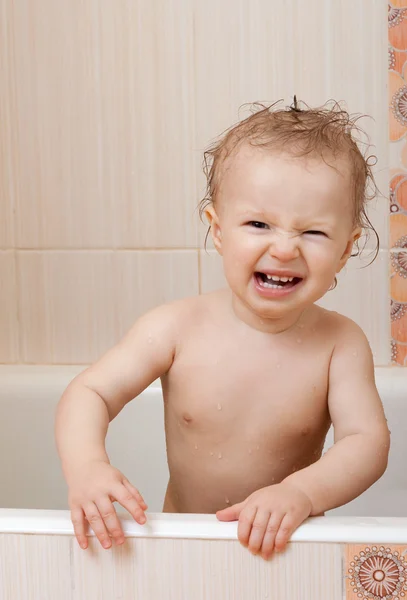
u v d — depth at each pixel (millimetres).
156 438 1455
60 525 756
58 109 1529
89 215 1553
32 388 1473
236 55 1485
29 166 1551
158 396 1456
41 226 1564
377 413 921
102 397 920
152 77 1505
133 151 1526
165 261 1547
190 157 1515
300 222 833
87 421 866
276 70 1482
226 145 923
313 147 852
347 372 947
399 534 727
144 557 746
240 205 857
